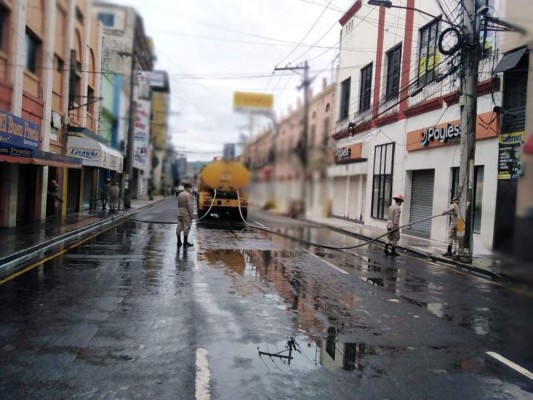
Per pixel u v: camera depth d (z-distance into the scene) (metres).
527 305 4.04
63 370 4.53
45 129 16.69
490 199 14.45
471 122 12.81
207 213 22.12
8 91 13.30
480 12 12.61
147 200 42.41
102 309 6.71
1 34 13.01
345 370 4.80
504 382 4.61
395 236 14.38
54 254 11.48
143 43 26.98
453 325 6.60
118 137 29.28
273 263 11.40
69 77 18.81
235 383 4.37
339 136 28.27
